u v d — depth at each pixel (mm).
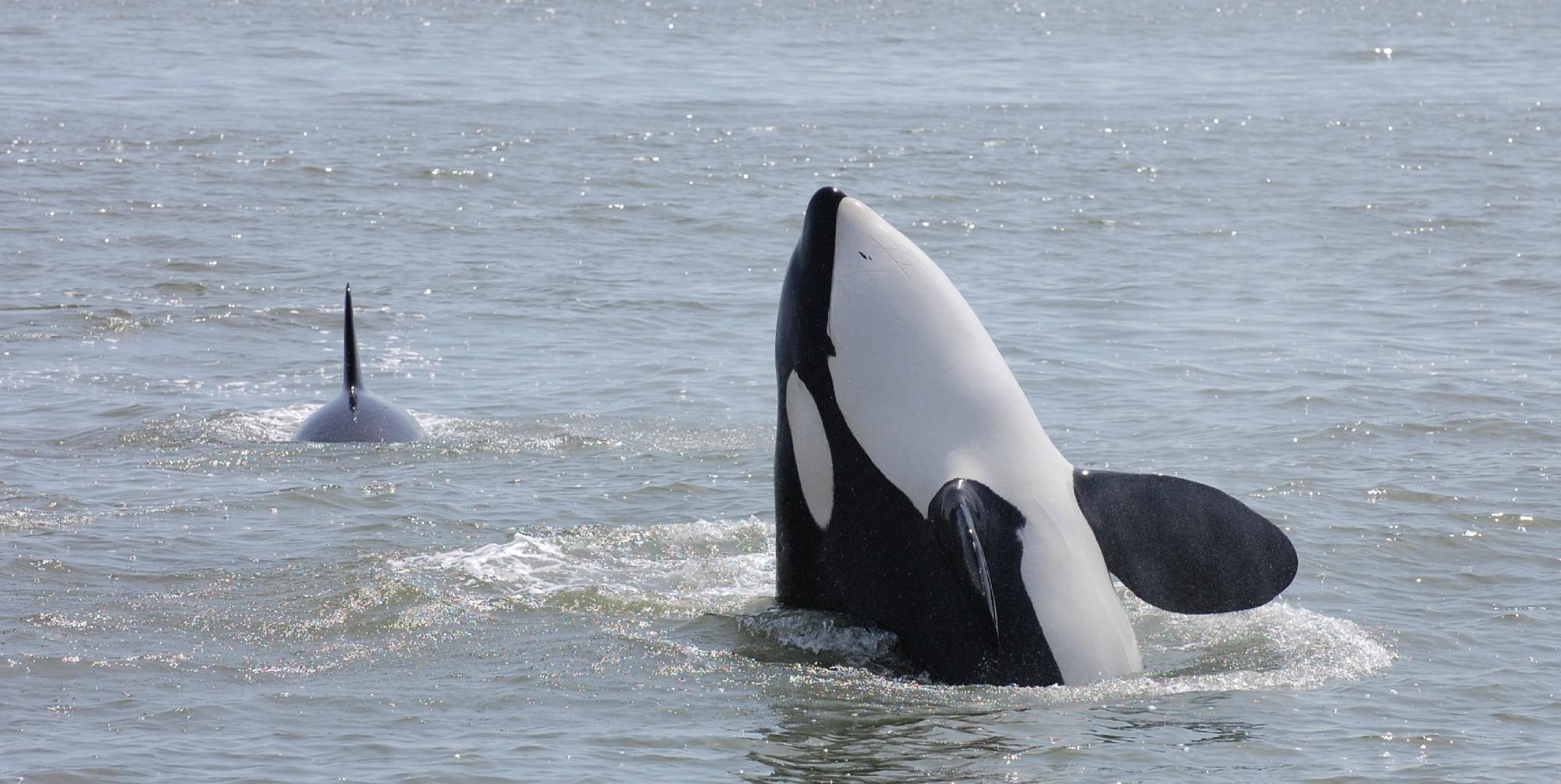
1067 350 78938
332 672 37688
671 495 55156
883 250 38156
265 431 64688
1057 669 36094
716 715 34750
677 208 126062
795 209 126125
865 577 38281
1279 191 137375
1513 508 52000
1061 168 152500
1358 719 34531
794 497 39312
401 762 31828
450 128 176625
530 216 122625
